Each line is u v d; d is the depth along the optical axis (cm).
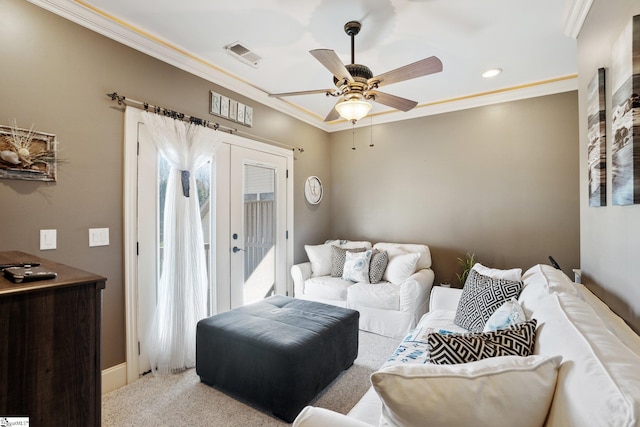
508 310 156
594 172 169
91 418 94
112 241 220
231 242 314
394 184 418
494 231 353
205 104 287
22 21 181
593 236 180
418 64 187
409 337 195
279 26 227
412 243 403
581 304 122
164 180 253
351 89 218
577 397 71
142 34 231
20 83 180
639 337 107
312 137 438
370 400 129
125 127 227
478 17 216
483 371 82
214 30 232
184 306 245
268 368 186
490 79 316
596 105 164
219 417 187
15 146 177
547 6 204
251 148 338
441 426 75
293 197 401
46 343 85
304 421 93
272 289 367
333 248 391
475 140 363
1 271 102
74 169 201
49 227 190
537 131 331
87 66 208
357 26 223
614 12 145
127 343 226
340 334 226
